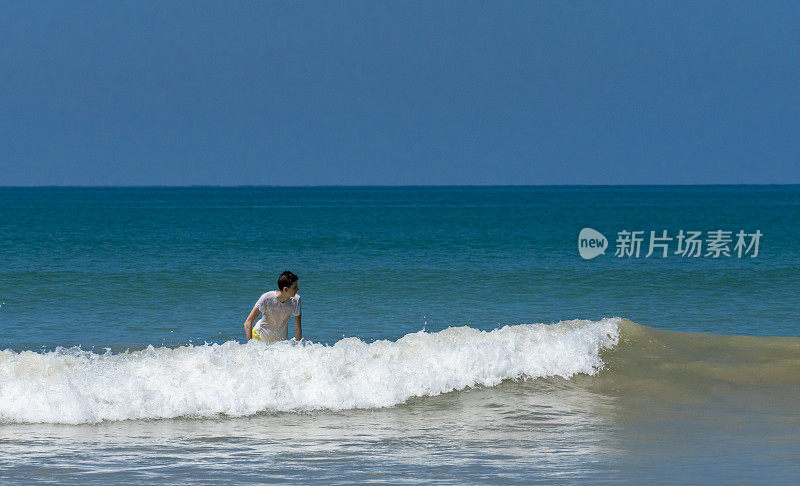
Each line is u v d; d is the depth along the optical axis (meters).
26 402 31.92
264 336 40.31
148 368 34.59
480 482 24.70
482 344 38.78
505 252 134.88
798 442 29.31
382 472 25.70
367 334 59.88
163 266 107.88
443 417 32.66
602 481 24.78
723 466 26.34
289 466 26.33
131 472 25.61
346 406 33.84
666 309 73.62
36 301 74.56
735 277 97.94
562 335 41.81
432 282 92.06
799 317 69.12
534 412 33.34
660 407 34.16
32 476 25.17
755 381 38.00
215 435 29.94
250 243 154.75
